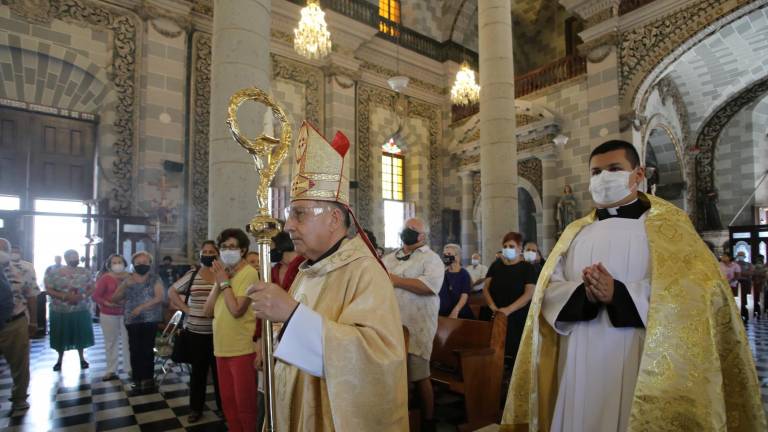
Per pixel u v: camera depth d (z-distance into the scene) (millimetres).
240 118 5617
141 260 5855
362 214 15812
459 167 17984
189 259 11805
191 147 12133
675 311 1719
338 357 1416
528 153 15281
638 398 1677
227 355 3602
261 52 5875
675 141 15938
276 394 1770
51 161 10867
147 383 5742
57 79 10859
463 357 4086
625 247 1948
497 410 4254
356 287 1636
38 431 4426
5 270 6582
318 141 1774
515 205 9070
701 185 17312
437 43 18781
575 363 1932
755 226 15477
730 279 11859
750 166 16516
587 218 2219
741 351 1771
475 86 14312
